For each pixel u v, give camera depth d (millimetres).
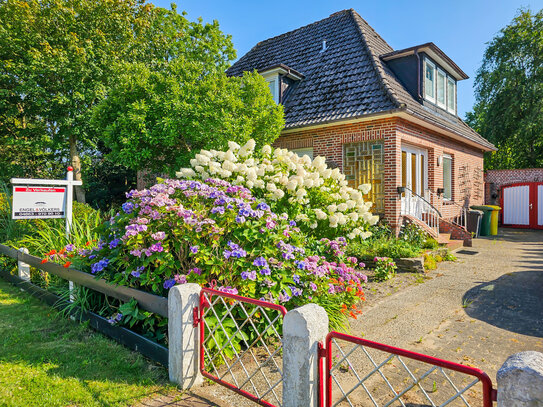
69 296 4566
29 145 16281
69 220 5961
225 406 2639
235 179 5348
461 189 13352
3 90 15172
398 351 1755
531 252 9148
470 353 3535
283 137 11500
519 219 16328
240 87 10008
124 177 19281
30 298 5293
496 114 21688
